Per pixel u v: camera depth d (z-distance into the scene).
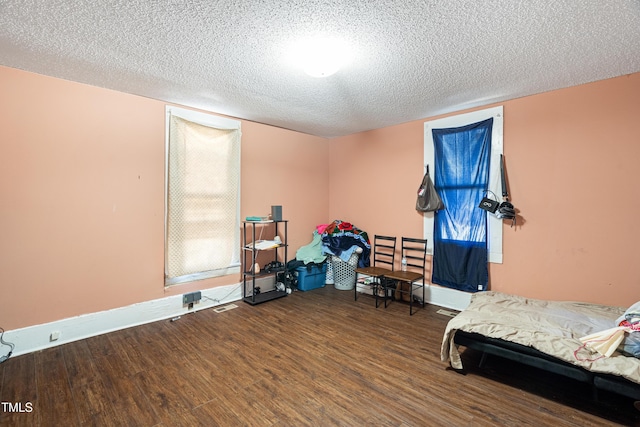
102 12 1.70
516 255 3.07
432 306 3.59
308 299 3.84
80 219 2.68
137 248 3.00
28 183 2.43
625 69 2.41
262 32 1.92
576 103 2.72
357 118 3.80
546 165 2.88
